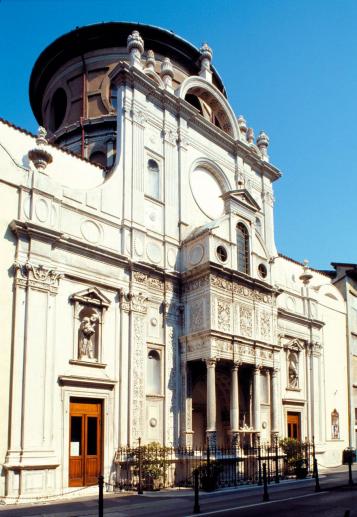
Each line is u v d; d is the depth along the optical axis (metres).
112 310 24.77
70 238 23.30
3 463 19.42
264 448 27.53
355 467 35.81
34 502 18.92
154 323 26.38
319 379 37.03
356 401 41.81
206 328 26.27
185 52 38.50
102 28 36.91
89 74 37.38
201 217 30.70
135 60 29.02
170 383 26.30
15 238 21.62
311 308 37.84
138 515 15.80
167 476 24.50
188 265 28.11
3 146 22.17
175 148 30.12
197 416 29.97
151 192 28.41
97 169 27.70
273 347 29.91
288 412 34.03
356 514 15.74
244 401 29.38
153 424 25.16
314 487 23.42
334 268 45.28
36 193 22.59
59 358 22.11
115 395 23.84
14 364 20.38
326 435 37.00
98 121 35.12
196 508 16.36
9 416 19.94
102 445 22.97
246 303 28.75
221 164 33.06
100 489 14.34
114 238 25.77
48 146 25.72
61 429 21.45
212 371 25.53
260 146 37.00
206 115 35.91
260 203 35.78
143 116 28.66
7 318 20.69
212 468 23.16
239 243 29.83
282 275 36.69
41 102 41.88
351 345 42.91
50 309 21.98
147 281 26.45
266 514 15.76
